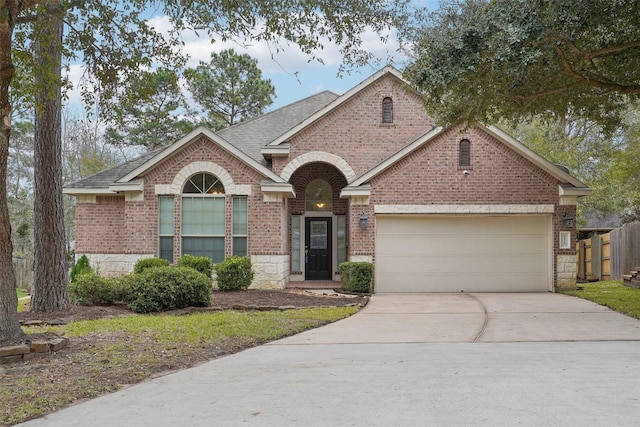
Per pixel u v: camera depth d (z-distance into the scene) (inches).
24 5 316.8
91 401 220.4
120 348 313.4
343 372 262.5
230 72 1293.1
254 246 665.6
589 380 240.1
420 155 672.4
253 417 195.3
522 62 400.5
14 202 1348.4
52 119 458.6
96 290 484.4
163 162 668.7
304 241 792.9
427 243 681.0
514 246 678.5
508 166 669.3
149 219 664.4
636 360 283.1
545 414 193.2
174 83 461.4
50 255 456.1
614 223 1243.8
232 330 372.2
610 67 487.5
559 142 1044.5
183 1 373.7
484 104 490.3
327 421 188.9
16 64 403.5
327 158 724.7
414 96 728.3
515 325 411.5
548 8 390.9
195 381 249.9
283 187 660.1
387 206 669.9
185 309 482.0
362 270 645.9
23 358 285.1
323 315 457.4
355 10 382.6
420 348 326.0
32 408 208.5
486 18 426.3
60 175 465.7
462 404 206.2
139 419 195.9
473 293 661.9
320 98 873.5
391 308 522.3
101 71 431.5
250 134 796.6
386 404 207.6
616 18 407.8
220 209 670.5
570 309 502.6
